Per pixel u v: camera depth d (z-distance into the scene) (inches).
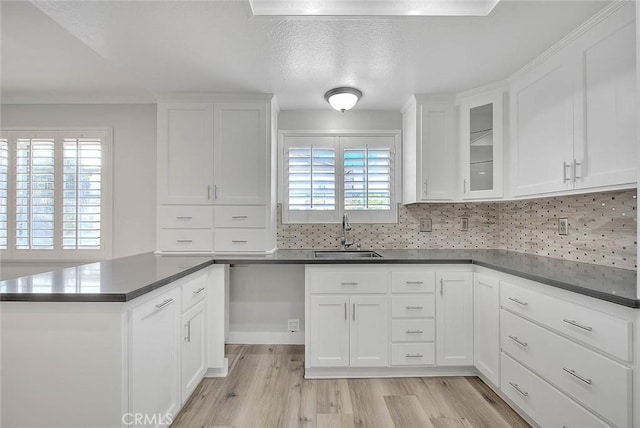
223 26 65.0
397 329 87.6
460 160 100.5
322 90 98.4
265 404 75.4
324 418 70.0
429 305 87.8
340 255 103.6
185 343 71.2
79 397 48.0
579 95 65.6
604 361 48.9
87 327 48.2
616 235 70.9
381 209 115.7
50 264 112.7
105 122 115.0
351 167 116.0
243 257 93.2
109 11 60.0
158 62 80.4
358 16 61.2
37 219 111.8
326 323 87.4
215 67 83.0
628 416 45.4
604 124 60.3
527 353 66.5
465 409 73.4
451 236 115.0
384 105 111.9
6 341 48.1
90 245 112.5
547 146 75.3
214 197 100.2
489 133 95.0
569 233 84.0
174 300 66.0
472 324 88.0
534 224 97.2
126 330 49.5
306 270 87.9
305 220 116.0
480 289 85.1
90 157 113.7
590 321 51.6
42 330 48.1
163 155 100.0
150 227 115.1
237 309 112.7
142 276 61.6
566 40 68.2
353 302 87.4
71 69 92.3
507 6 58.3
